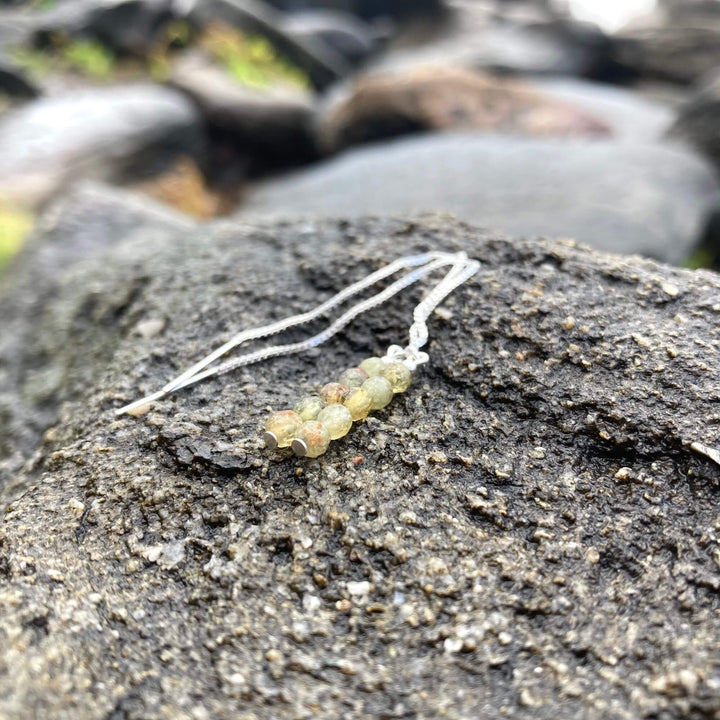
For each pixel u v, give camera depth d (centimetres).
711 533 9
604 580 8
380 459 10
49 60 47
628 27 70
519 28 71
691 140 37
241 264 13
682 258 25
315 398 10
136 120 40
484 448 10
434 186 30
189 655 8
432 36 79
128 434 10
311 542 9
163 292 13
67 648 8
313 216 15
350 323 12
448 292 12
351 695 8
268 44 55
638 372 10
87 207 21
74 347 14
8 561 9
